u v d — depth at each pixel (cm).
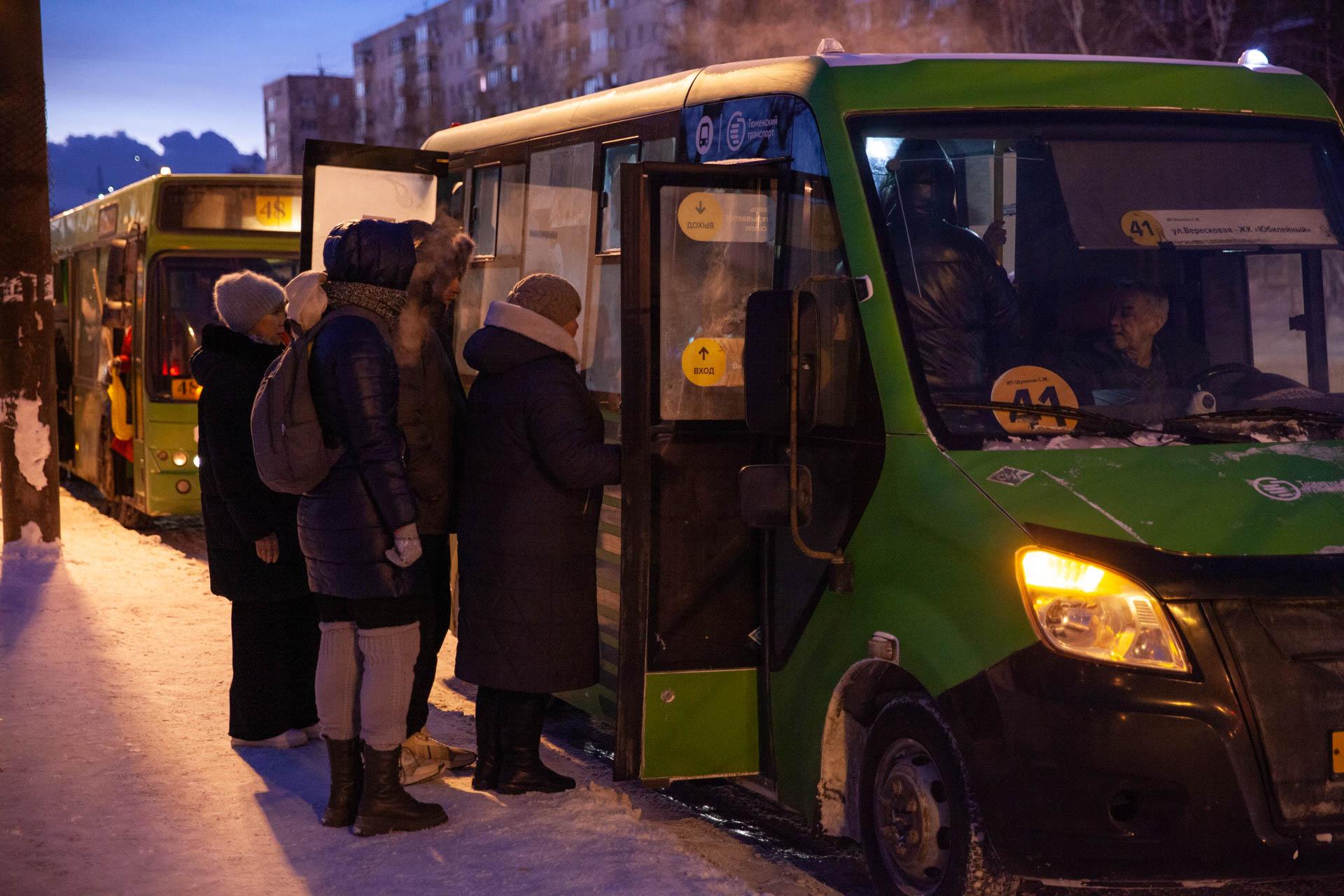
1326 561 402
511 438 520
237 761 597
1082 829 389
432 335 528
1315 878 436
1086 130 490
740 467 509
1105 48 3167
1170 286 477
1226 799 384
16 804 541
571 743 664
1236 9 2956
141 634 845
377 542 493
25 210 1133
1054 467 429
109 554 1164
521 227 715
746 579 510
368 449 479
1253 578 395
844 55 516
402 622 509
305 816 531
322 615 522
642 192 486
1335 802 390
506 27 9856
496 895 451
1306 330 488
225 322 580
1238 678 388
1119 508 411
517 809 534
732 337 506
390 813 509
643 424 489
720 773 509
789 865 500
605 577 607
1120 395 459
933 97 486
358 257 495
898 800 446
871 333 455
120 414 1384
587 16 8688
